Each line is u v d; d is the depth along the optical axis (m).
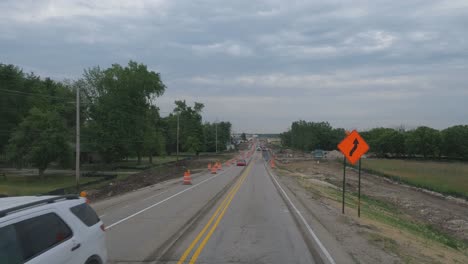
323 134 146.62
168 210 17.84
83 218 6.41
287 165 81.19
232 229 13.07
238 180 38.72
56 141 52.69
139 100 73.50
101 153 69.69
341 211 19.03
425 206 37.53
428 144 116.19
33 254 4.86
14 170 65.06
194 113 119.75
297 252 9.92
